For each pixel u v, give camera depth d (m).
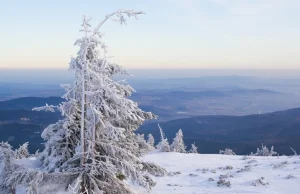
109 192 11.42
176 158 31.56
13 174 10.19
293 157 28.61
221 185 18.09
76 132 11.38
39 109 10.48
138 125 11.74
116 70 11.23
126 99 10.54
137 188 15.80
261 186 17.42
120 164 11.24
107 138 11.30
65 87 11.05
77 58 10.77
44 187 10.78
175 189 17.33
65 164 10.82
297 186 17.19
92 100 10.77
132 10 10.04
